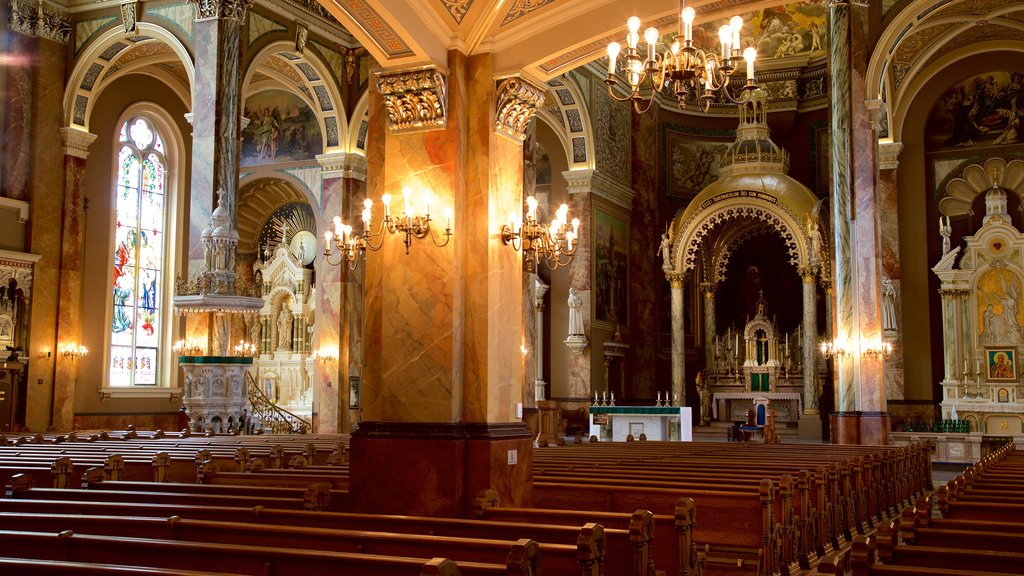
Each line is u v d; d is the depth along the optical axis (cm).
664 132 3538
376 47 973
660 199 3503
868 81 2125
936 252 2897
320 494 812
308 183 3094
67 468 999
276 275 3375
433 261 973
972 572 450
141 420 2692
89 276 2602
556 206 3181
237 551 526
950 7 2491
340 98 2823
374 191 1076
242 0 2214
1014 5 2464
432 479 934
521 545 478
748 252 3628
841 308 2044
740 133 3219
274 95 3172
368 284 1040
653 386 3369
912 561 523
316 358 2823
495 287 988
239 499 828
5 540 567
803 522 1007
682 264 3169
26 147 2431
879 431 1986
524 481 991
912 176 2909
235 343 3362
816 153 3400
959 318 2747
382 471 955
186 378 2145
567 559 573
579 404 3005
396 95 998
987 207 2764
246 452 1284
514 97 1003
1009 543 575
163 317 2847
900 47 2761
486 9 978
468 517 932
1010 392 2656
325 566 512
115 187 2709
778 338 3412
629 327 3372
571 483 1016
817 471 1105
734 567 966
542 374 3183
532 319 2459
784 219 3028
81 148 2539
